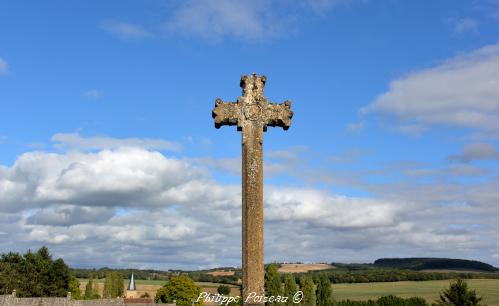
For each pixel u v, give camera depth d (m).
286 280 94.25
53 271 135.62
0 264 129.62
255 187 16.75
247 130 17.06
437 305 84.25
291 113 17.30
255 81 17.38
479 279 174.25
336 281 179.62
